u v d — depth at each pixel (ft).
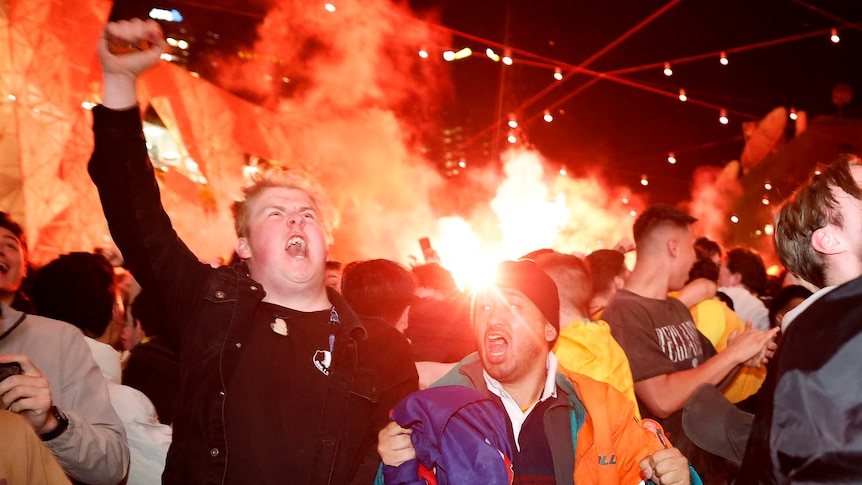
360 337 9.50
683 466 8.18
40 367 9.05
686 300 16.12
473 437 8.11
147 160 9.12
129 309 14.65
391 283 13.19
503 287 9.09
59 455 8.25
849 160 7.89
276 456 8.61
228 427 8.65
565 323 12.03
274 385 8.88
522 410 9.02
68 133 15.88
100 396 9.28
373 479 8.91
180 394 8.84
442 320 15.17
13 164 14.89
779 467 6.79
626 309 13.51
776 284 24.35
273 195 9.71
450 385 8.54
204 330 8.94
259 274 9.45
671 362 13.11
